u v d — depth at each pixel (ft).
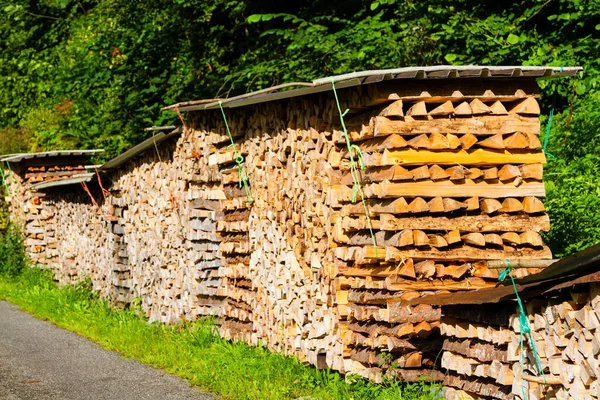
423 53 40.88
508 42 37.40
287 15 46.37
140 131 57.26
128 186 44.45
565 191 31.35
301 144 27.17
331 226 25.50
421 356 23.24
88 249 51.26
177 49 56.08
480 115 22.94
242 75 46.37
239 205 32.30
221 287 34.47
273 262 29.76
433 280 23.04
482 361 20.58
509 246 23.25
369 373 24.49
